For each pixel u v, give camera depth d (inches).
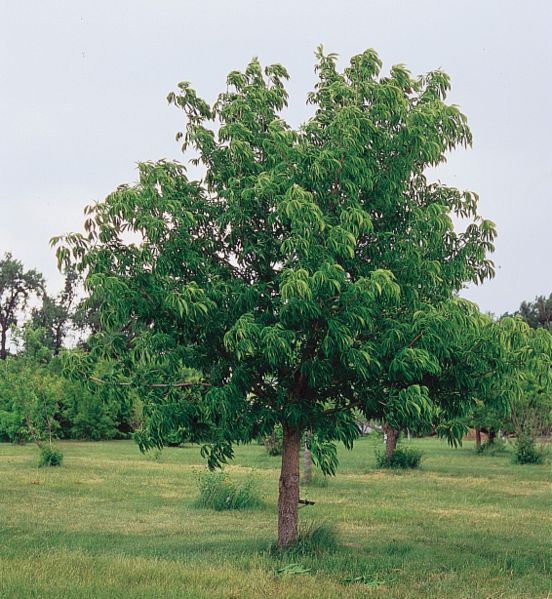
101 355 398.9
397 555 423.8
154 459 1227.9
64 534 486.0
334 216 375.9
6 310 2901.1
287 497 425.4
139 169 382.9
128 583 321.7
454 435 388.5
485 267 412.2
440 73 413.7
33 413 1170.0
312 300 332.5
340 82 398.9
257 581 330.0
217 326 372.2
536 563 408.5
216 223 406.6
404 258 370.9
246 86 418.0
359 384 369.7
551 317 2588.6
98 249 373.7
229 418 374.9
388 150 391.9
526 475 981.2
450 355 363.6
